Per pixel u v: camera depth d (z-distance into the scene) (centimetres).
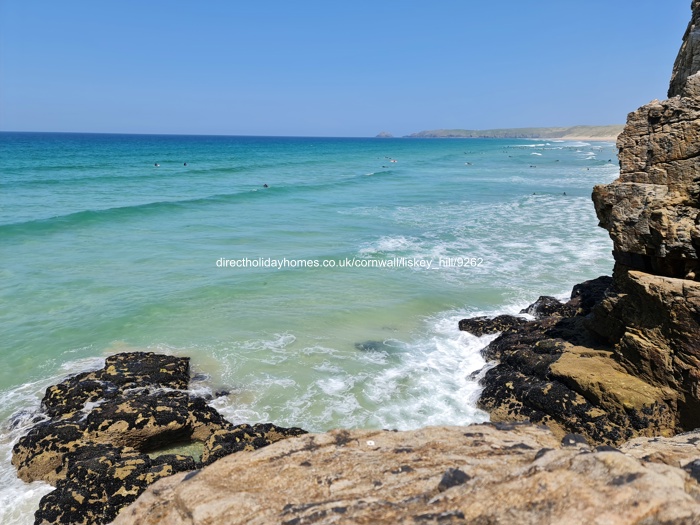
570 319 1436
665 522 360
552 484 420
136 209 3212
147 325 1605
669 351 978
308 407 1202
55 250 2342
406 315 1720
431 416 1177
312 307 1767
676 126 988
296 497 499
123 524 524
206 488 521
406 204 3881
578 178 5888
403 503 454
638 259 1063
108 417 1066
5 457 1030
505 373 1249
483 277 2088
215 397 1236
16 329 1548
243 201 3819
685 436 676
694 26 1477
